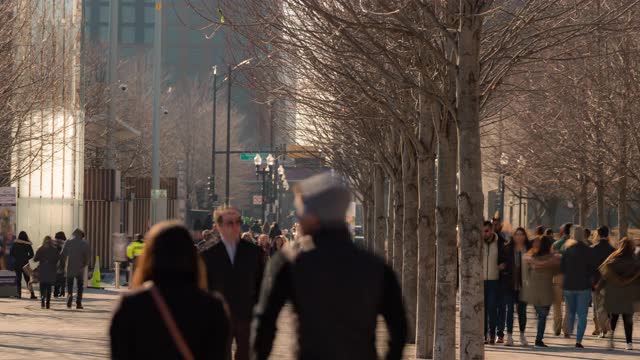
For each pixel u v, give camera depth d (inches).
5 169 2352.4
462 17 802.2
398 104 1100.5
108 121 3196.4
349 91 1167.6
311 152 2501.2
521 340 1300.4
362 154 1999.3
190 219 4097.0
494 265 1298.0
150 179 3708.2
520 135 2539.4
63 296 2204.7
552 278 1279.5
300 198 354.9
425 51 967.0
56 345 1224.8
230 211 702.5
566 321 1391.5
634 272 1236.5
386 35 987.9
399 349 348.5
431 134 1080.8
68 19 2704.2
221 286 695.7
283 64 1306.6
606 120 1927.9
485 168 3358.8
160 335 327.6
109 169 3093.0
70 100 2773.1
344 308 340.8
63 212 2790.4
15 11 2102.6
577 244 1268.5
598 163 2048.5
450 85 911.7
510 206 4559.5
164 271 334.3
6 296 2162.9
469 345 810.8
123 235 2561.5
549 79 1688.0
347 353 339.9
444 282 932.0
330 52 981.2
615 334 1509.6
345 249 346.9
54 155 2696.9
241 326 695.7
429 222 1097.4
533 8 893.8
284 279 348.2
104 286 2620.6
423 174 1093.8
